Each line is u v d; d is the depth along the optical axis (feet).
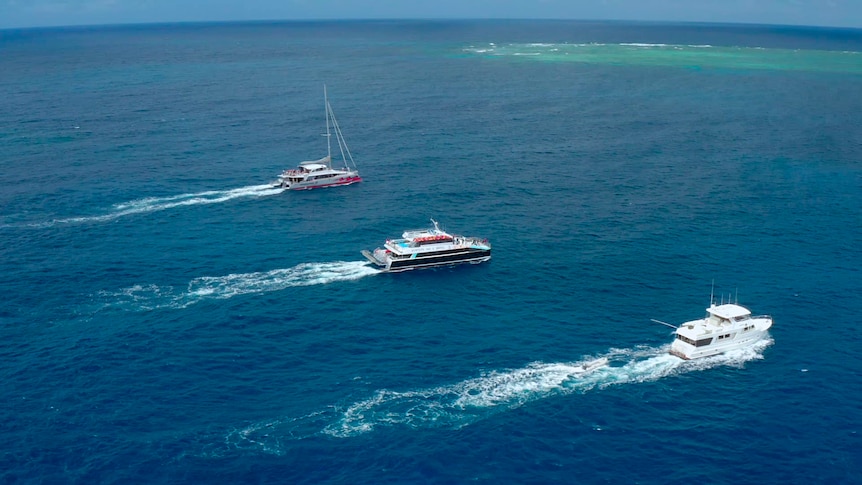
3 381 312.09
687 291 407.44
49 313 375.25
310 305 392.06
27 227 499.92
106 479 255.50
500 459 271.08
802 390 314.35
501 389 312.91
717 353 342.23
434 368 328.70
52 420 286.66
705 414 298.15
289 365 330.95
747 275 427.74
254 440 278.26
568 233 500.74
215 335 356.38
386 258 438.81
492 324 371.35
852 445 278.87
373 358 337.72
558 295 404.77
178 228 506.89
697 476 262.88
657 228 507.71
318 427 286.66
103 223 512.22
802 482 259.80
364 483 257.55
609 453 274.98
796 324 369.91
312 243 483.92
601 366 330.54
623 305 391.04
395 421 291.17
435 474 262.67
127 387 310.24
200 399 303.27
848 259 451.53
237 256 457.68
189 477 257.75
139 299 393.50
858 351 344.90
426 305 393.91
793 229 503.61
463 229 510.99
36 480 254.27
